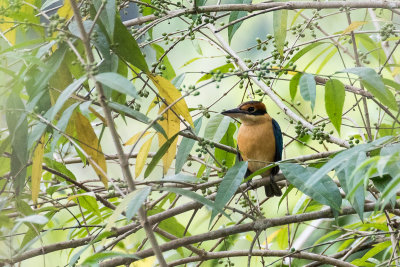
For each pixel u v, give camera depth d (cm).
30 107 614
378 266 801
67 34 586
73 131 748
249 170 1039
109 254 563
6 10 662
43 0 1048
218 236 762
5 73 641
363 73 664
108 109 520
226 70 929
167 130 756
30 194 742
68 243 770
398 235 786
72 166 1367
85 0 684
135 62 694
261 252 809
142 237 1064
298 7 761
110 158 844
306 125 803
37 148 684
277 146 1010
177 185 816
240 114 1003
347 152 555
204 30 1655
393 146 584
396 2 756
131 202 517
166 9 817
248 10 765
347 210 756
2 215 661
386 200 495
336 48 921
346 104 1348
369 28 1310
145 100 1534
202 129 1506
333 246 1024
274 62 764
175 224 897
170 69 952
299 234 1093
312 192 615
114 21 631
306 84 648
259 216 757
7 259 648
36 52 659
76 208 1116
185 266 880
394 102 720
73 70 691
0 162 739
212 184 766
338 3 766
